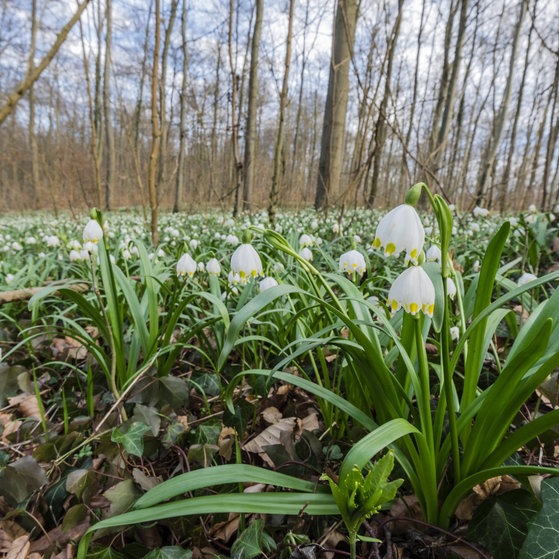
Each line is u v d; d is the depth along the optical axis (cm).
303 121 1786
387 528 129
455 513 133
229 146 1429
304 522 134
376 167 1002
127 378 216
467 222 732
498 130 1223
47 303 366
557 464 157
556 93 538
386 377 126
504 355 226
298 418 201
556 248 422
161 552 122
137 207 2128
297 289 133
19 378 227
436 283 145
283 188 1220
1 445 194
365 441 94
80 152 1902
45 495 156
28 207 2378
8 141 1908
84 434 194
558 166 1162
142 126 1688
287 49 543
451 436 121
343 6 462
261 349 230
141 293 332
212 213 1195
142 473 146
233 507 102
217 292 246
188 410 216
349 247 509
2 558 135
